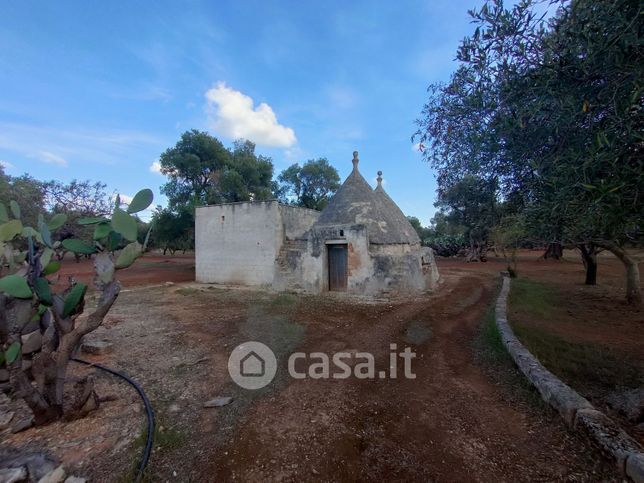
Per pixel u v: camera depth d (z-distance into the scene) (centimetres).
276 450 334
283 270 1421
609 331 713
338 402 434
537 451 329
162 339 715
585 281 1438
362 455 328
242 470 306
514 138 332
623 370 500
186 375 525
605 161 249
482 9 318
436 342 684
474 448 336
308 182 3488
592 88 276
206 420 392
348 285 1284
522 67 313
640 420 365
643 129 240
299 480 294
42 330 463
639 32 238
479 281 1638
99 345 628
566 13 284
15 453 329
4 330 346
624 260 1007
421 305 1055
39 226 398
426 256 1450
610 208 252
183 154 2528
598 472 294
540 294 1190
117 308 1053
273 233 1591
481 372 529
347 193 1434
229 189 2506
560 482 286
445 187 564
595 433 321
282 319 879
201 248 1778
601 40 249
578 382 467
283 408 420
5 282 336
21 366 358
